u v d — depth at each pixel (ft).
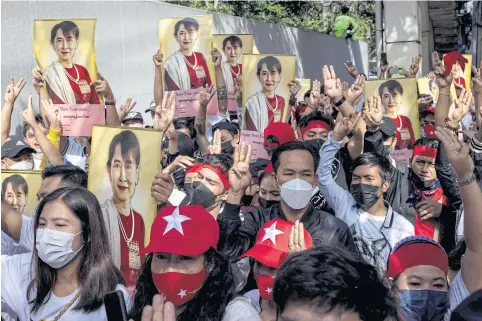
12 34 28.22
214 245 10.69
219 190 15.26
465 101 19.13
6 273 11.84
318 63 61.62
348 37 69.72
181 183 18.57
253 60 24.21
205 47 23.65
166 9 39.19
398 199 17.47
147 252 10.41
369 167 15.35
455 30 83.82
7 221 14.38
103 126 15.30
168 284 10.47
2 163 19.20
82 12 32.24
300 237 11.20
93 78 19.76
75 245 11.16
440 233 16.35
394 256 10.90
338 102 18.13
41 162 20.42
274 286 6.68
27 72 28.94
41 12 29.81
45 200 11.32
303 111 25.44
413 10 50.88
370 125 18.42
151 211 15.08
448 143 10.84
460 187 10.77
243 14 59.67
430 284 10.69
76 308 11.09
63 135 19.58
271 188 16.20
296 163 14.61
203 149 23.15
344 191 15.93
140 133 15.24
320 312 6.35
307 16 69.31
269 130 19.93
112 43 34.37
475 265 10.47
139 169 15.17
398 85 24.67
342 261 6.56
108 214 15.16
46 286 11.34
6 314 11.69
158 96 23.73
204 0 53.72
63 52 19.67
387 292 6.67
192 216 10.66
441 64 20.68
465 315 5.04
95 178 15.24
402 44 51.31
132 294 11.91
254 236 14.34
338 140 15.88
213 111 23.85
